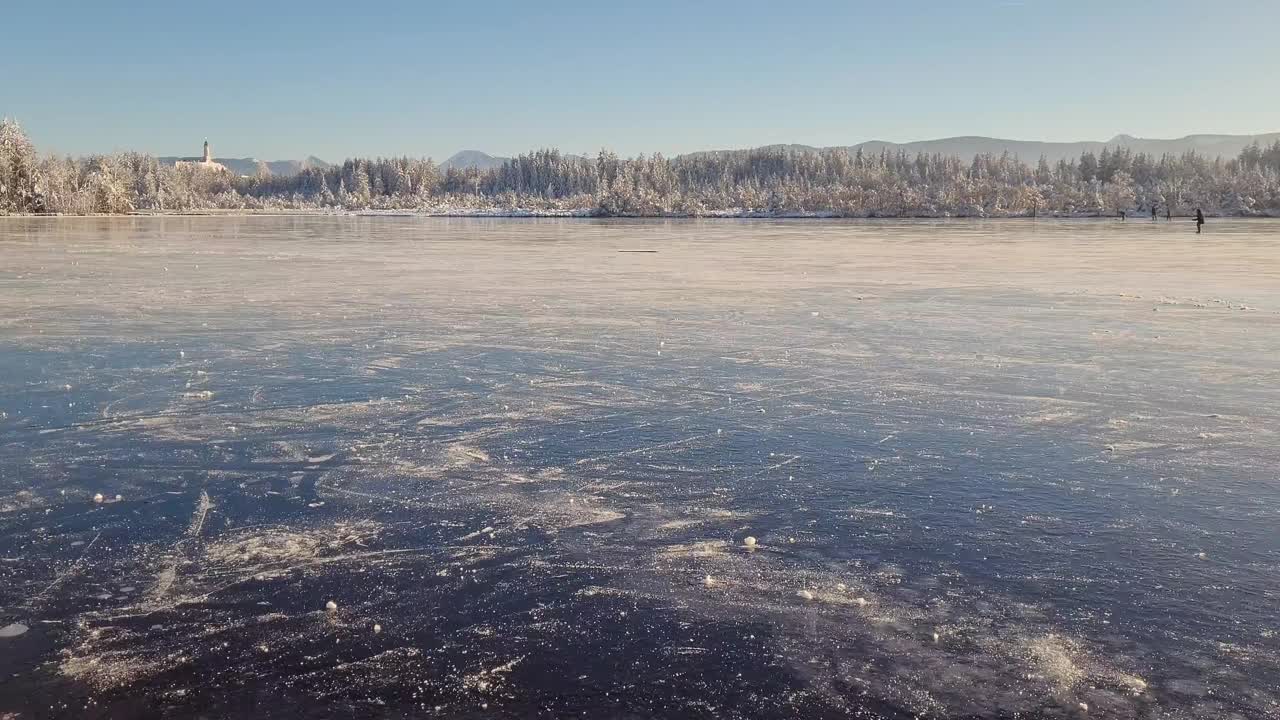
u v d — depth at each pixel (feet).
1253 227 210.38
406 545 18.85
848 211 386.11
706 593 16.60
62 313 52.39
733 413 29.68
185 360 38.27
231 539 19.15
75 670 14.01
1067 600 16.22
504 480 23.02
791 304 58.44
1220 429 27.58
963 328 47.98
